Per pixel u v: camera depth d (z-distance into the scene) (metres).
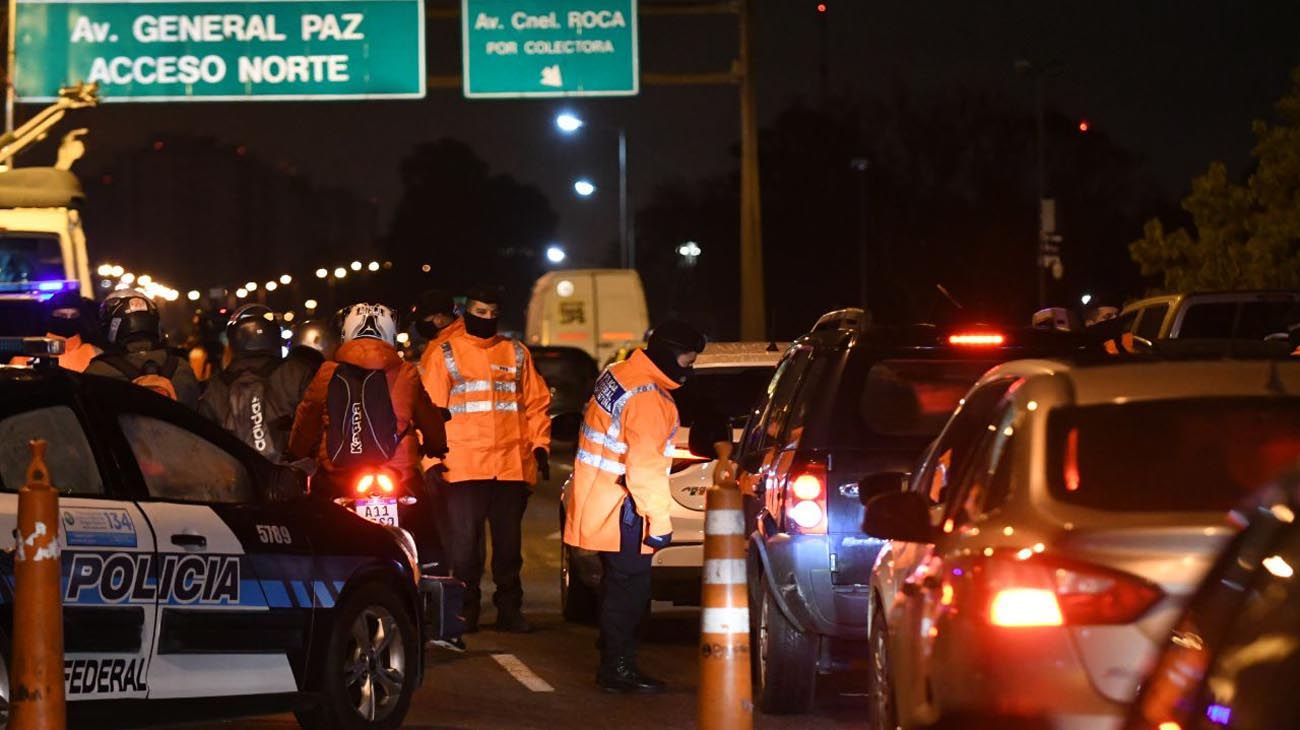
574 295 106.75
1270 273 73.75
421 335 34.53
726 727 17.89
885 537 15.69
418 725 23.59
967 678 13.11
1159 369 14.77
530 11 78.19
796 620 22.95
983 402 16.94
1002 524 13.70
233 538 20.56
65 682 17.97
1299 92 73.75
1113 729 12.48
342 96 78.19
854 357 23.08
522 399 32.59
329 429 27.08
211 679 20.11
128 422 20.03
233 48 78.06
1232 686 10.17
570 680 27.42
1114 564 12.74
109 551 18.94
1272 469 13.83
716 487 18.12
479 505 32.19
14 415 18.98
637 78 78.56
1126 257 162.00
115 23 77.62
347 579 22.08
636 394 25.48
